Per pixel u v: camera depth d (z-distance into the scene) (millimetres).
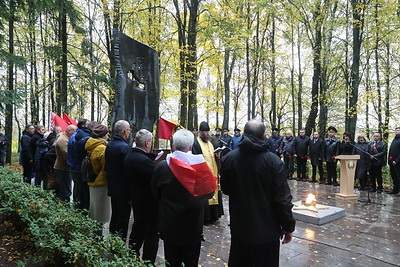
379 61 17344
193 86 14359
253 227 2629
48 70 20000
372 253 4309
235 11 14375
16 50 17641
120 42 5480
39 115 22328
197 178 2801
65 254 2783
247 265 2832
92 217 4059
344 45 16000
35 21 15000
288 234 2811
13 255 3191
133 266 2457
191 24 13883
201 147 5613
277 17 14555
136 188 3393
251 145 2646
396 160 8406
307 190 9195
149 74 6066
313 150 10586
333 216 5992
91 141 4059
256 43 20219
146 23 14500
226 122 21016
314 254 4258
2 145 10102
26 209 3461
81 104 16078
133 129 5617
